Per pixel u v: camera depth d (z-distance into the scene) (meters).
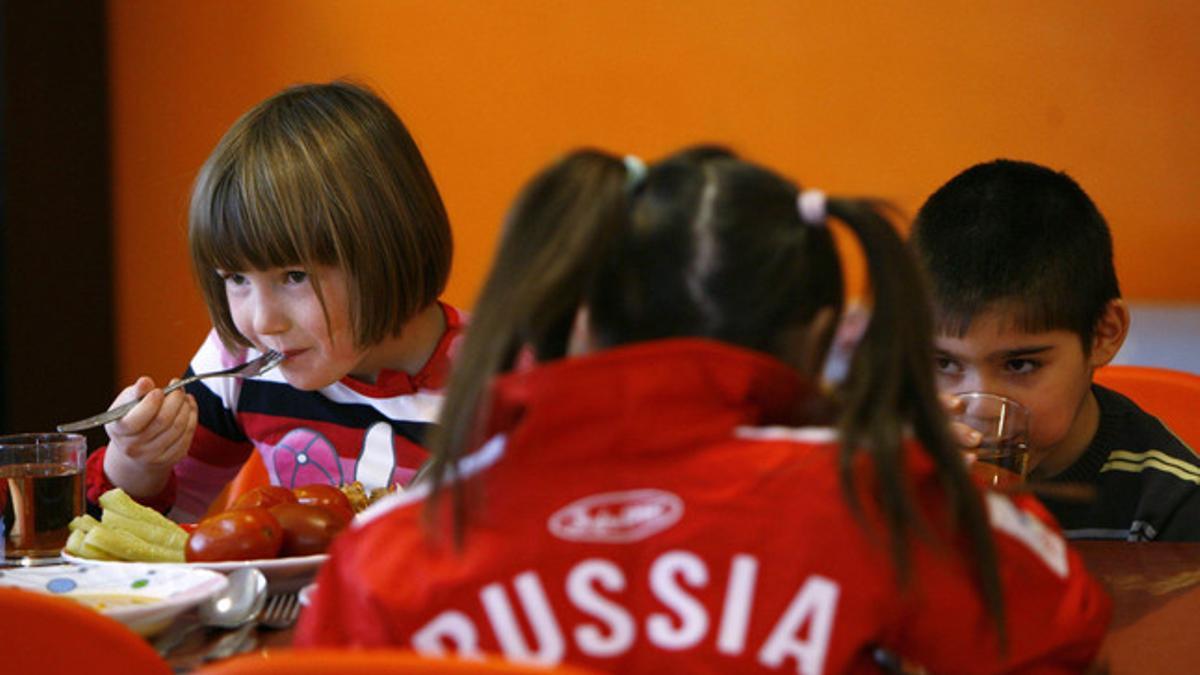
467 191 8.83
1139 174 8.10
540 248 2.38
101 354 9.10
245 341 5.08
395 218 4.83
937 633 2.38
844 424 2.38
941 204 4.83
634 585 2.32
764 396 2.45
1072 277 4.63
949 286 4.64
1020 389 4.72
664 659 2.29
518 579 2.33
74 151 8.87
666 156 2.63
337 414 5.28
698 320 2.44
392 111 5.05
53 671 2.70
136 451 4.69
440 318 5.29
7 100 8.52
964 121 8.27
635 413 2.35
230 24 8.89
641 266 2.43
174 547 3.94
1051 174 4.94
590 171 2.42
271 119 4.79
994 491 2.72
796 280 2.46
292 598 3.68
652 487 2.35
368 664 1.98
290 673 2.00
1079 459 5.02
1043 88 8.16
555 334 2.48
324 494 4.07
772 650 2.29
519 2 8.62
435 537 2.38
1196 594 3.62
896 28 8.27
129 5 8.95
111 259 9.16
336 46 8.83
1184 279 8.12
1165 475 4.96
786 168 8.49
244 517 3.71
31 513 4.12
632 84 8.59
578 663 2.31
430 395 5.18
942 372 4.82
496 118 8.74
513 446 2.36
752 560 2.32
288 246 4.65
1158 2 7.96
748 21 8.42
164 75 8.99
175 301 9.16
